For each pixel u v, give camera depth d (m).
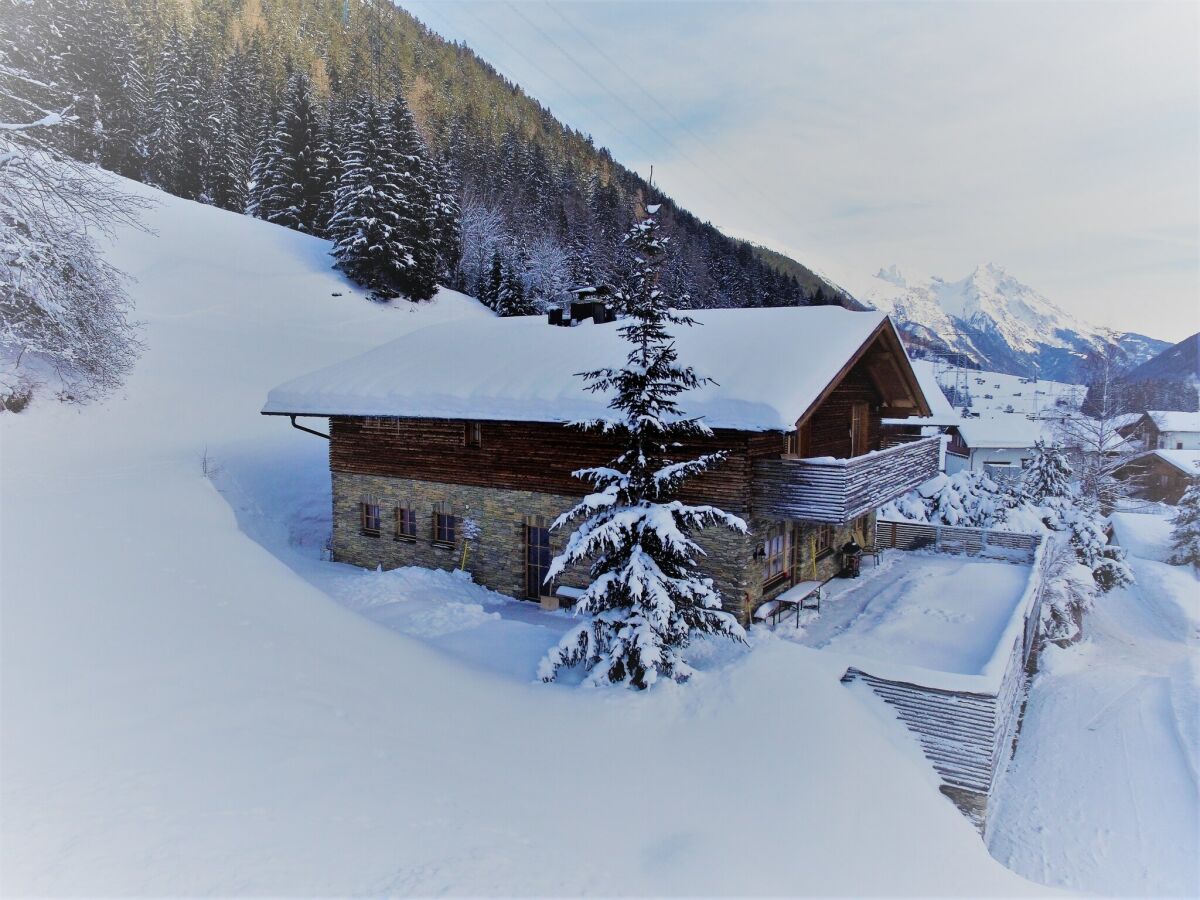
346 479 18.97
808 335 14.83
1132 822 12.22
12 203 20.55
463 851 5.41
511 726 8.18
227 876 4.43
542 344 17.69
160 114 54.31
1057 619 21.00
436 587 15.55
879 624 13.81
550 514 15.40
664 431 9.94
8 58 23.89
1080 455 39.88
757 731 8.69
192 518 13.70
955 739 9.89
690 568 11.45
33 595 7.85
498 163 87.69
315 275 45.69
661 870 5.96
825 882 6.48
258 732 6.39
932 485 25.03
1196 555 31.64
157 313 33.19
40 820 4.58
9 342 21.45
